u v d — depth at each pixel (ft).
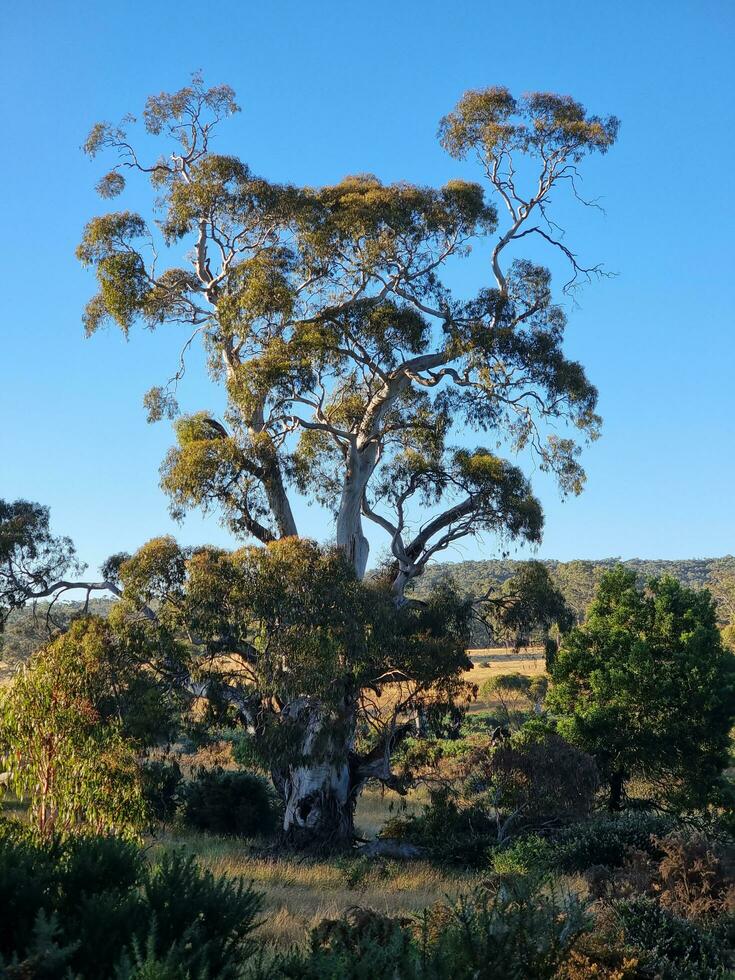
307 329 103.40
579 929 27.84
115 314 108.58
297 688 87.20
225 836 103.35
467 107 113.09
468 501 112.27
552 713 132.16
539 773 88.84
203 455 101.40
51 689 65.87
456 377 112.68
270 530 107.65
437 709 99.30
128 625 88.74
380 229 107.65
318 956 22.58
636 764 113.19
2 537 107.14
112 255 107.14
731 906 42.04
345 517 111.34
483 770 91.91
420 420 116.06
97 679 83.10
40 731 62.75
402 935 23.72
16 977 19.44
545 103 113.09
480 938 24.18
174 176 112.78
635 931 36.94
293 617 88.94
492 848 83.76
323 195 110.83
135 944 19.81
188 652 92.32
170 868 26.99
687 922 37.78
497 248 112.68
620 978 27.86
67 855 28.50
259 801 109.50
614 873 50.65
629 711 113.19
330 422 118.83
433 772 102.17
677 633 118.93
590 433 113.50
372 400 114.21
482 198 110.11
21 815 69.31
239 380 103.09
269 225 111.24
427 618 107.14
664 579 123.44
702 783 112.57
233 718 100.27
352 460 112.16
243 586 88.69
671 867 46.93
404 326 104.47
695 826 70.13
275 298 101.24
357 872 69.87
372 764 101.86
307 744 94.73
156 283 110.42
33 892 24.57
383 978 21.68
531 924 26.32
